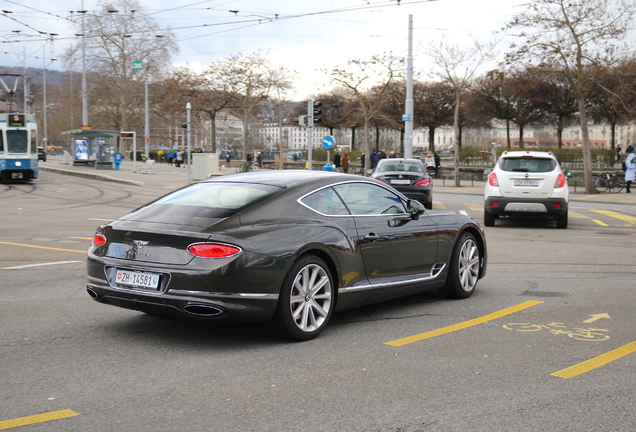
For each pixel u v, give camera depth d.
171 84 55.44
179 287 5.09
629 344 5.53
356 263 6.04
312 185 6.00
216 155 36.81
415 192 18.30
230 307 5.09
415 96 72.12
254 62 53.34
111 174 40.53
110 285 5.47
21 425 3.71
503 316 6.59
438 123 73.50
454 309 6.94
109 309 6.74
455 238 7.33
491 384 4.46
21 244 11.57
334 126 83.62
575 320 6.41
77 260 9.87
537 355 5.19
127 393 4.26
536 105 60.88
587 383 4.50
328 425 3.73
